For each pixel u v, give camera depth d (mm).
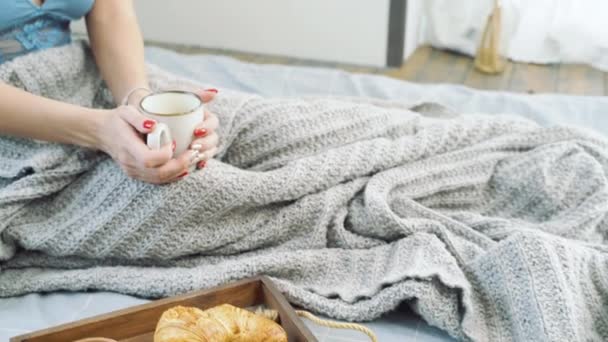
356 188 1072
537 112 1481
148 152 888
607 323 898
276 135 1105
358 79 1659
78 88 1125
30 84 1044
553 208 1107
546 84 2301
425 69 2477
